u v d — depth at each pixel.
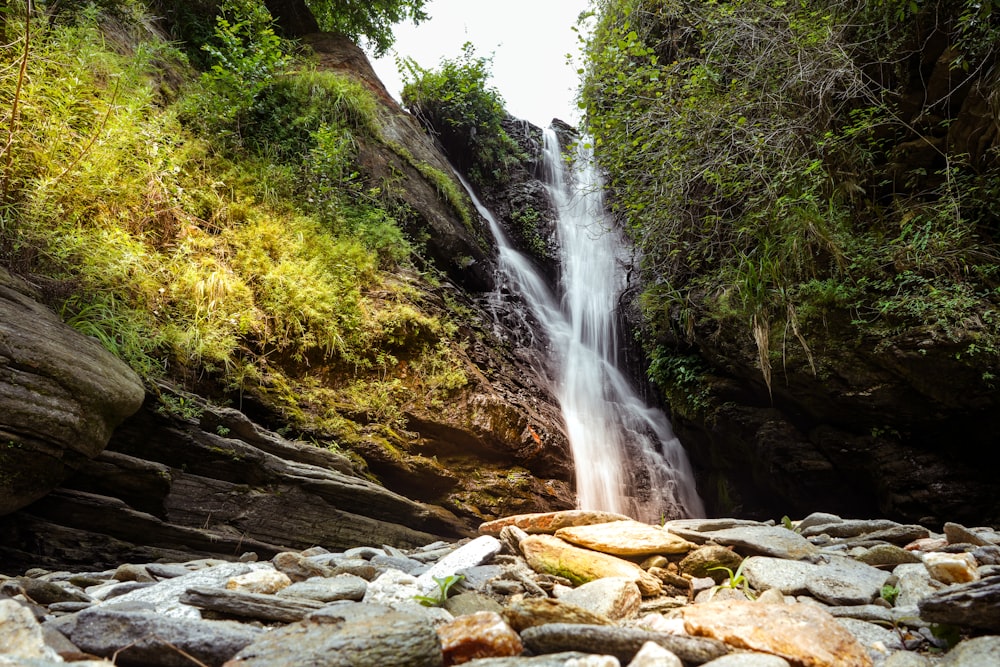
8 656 1.60
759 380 7.93
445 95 13.80
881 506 7.42
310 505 4.95
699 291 8.74
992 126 6.05
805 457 7.86
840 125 7.24
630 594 2.52
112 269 4.70
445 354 7.47
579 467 8.95
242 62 7.92
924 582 2.53
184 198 6.16
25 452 3.18
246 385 5.50
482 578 2.92
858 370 6.89
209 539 4.24
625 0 8.98
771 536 3.31
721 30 7.56
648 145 7.83
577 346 11.73
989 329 5.94
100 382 3.59
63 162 5.00
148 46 7.23
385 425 6.52
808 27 6.95
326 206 7.91
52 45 5.67
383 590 2.69
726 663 1.70
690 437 9.93
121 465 3.86
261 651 1.78
